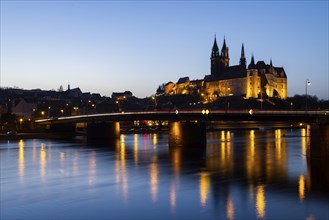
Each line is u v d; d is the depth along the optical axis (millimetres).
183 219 55906
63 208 62031
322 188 71750
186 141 151875
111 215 58312
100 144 173375
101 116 198125
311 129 112438
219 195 67812
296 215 56656
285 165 97875
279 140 182750
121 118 185375
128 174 89562
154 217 57000
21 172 94688
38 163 110250
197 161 108500
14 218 57594
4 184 80062
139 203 64000
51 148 155500
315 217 55750
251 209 59500
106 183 79750
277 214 57156
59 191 73125
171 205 62500
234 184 76125
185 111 149250
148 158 117688
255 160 107812
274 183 76438
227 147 146750
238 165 99375
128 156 124000
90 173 91938
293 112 115250
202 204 62656
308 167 94250
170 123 155625
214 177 83562
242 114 128875
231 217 56219
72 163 109500
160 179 82688
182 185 76250
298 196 66375
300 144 157625
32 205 63875
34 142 188500
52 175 90062
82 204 64000
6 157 124750
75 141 194125
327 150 111250
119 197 68000
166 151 136750
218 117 138500
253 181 78500
